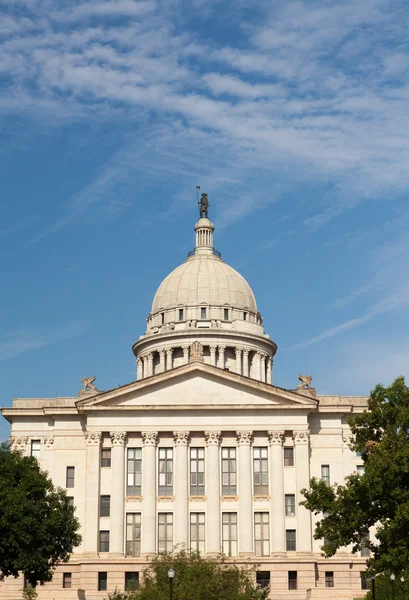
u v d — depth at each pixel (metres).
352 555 114.19
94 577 110.88
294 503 115.38
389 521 81.69
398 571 81.94
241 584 87.56
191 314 151.75
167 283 157.25
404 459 82.25
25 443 120.00
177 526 113.38
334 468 118.19
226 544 113.81
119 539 112.69
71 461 118.69
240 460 115.62
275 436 116.38
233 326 148.88
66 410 119.56
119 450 115.62
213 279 154.88
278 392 117.44
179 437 116.00
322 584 113.25
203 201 166.75
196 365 118.25
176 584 84.62
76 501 117.00
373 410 87.31
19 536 85.81
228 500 115.00
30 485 90.44
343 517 85.06
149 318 157.12
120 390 117.06
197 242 163.75
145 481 114.62
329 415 119.94
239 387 117.94
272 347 151.62
